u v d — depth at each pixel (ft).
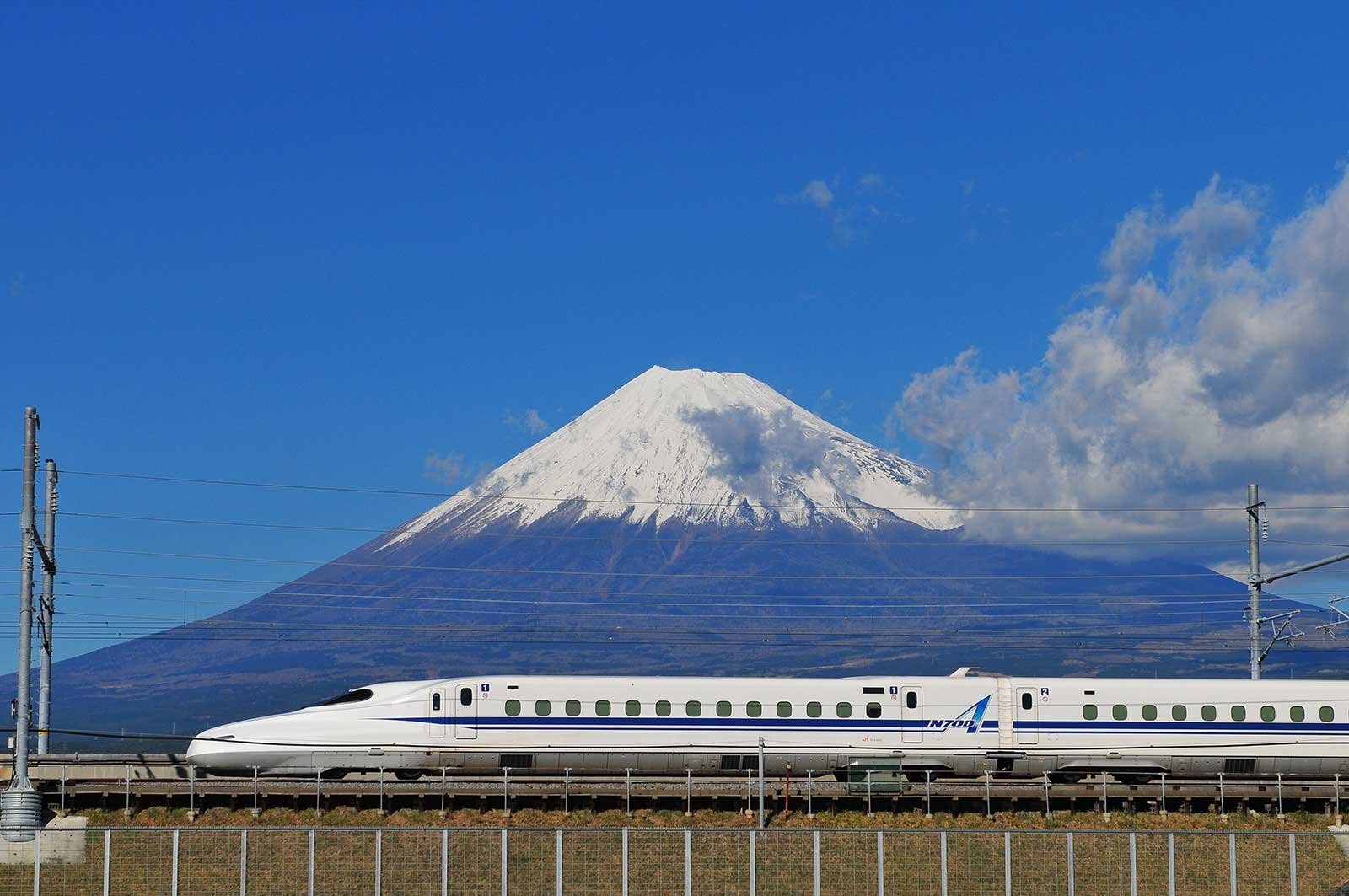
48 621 247.50
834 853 213.87
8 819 207.72
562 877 209.67
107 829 205.36
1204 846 218.18
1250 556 268.82
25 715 211.20
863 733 244.01
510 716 240.12
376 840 206.39
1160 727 247.50
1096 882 214.28
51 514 246.27
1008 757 245.45
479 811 224.74
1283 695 250.16
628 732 240.94
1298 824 228.43
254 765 235.20
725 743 241.76
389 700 240.94
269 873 207.41
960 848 214.69
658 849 211.61
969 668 256.93
